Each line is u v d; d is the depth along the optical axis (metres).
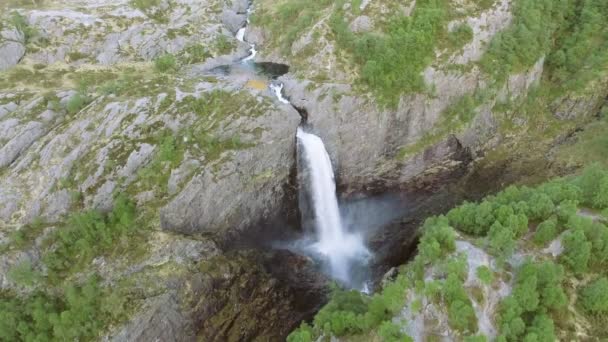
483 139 69.00
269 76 71.00
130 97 58.28
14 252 46.94
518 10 70.50
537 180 64.62
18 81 64.44
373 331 40.19
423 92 64.75
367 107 63.22
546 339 35.78
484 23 69.56
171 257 49.69
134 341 44.97
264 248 59.69
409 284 40.91
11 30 68.88
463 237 44.72
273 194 60.28
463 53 67.25
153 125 55.44
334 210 66.50
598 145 65.12
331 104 63.12
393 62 64.19
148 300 46.41
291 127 60.03
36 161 52.16
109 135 54.09
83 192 51.22
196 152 54.88
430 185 69.31
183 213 53.03
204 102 58.72
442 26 68.19
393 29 67.06
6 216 49.78
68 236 48.44
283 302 55.50
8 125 54.12
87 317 44.59
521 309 37.56
